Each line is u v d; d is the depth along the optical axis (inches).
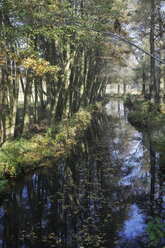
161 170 351.3
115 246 182.7
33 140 463.5
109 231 205.8
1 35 367.9
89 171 368.2
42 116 726.5
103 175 347.9
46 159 432.5
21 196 286.7
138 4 566.3
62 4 287.3
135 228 207.6
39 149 433.1
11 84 437.7
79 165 400.2
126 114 1079.6
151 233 126.4
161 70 748.0
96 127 773.9
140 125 720.3
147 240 189.2
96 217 231.1
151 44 682.8
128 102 1440.7
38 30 349.7
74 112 927.0
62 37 520.7
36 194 289.7
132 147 496.7
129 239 191.2
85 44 498.6
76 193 289.0
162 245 181.2
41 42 632.4
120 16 287.6
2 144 416.5
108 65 1112.2
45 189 304.5
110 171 363.3
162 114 666.2
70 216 235.1
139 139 561.9
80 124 757.9
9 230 214.7
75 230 209.3
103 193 286.0
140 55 650.8
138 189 290.8
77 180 332.2
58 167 392.5
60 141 528.1
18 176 349.4
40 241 195.0
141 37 672.4
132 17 528.4
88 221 224.1
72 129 638.5
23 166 365.4
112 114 1113.4
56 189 303.6
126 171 359.3
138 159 414.0
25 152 395.9
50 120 630.5
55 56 657.0
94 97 1423.5
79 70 900.6
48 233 207.2
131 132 655.1
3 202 272.8
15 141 428.5
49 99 705.6
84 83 959.6
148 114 713.0
